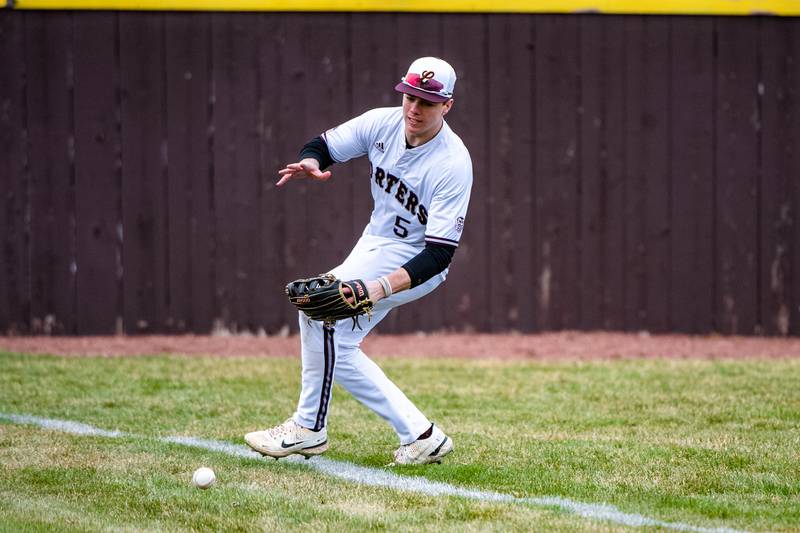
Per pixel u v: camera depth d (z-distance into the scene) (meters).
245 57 33.53
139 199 33.50
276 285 33.88
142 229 33.53
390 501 16.06
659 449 19.58
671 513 15.59
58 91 33.19
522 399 24.73
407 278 16.62
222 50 33.47
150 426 21.53
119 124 33.38
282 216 33.78
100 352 31.11
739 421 22.30
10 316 33.34
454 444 20.05
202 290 33.72
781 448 19.72
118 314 33.59
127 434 20.73
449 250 16.98
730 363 29.88
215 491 16.58
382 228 17.98
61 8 32.91
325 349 17.64
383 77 33.81
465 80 33.84
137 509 15.58
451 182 17.06
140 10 33.22
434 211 17.05
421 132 16.88
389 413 18.28
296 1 33.44
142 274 33.59
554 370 28.66
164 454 19.03
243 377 27.30
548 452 19.33
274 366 28.95
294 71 33.62
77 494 16.36
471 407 23.81
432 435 18.34
